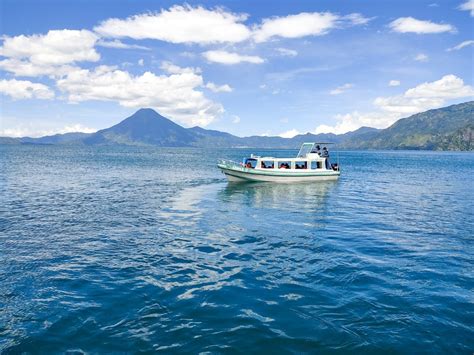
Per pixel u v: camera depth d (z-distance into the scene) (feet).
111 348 33.24
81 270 53.72
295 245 67.77
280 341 34.37
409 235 76.28
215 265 56.24
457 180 210.59
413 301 43.06
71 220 88.33
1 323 37.78
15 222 85.61
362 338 34.81
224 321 38.22
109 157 498.28
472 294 45.32
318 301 43.09
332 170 190.70
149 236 73.77
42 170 243.60
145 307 41.55
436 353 32.45
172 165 324.80
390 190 159.12
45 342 34.22
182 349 33.06
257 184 169.78
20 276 51.11
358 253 62.85
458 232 79.30
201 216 95.04
